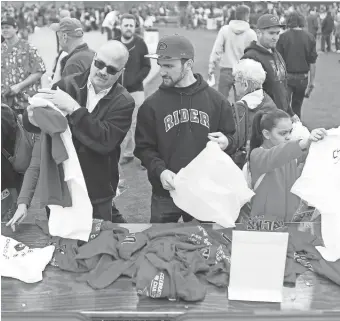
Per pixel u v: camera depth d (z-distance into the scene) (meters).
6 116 2.51
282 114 2.49
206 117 2.61
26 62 4.61
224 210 2.27
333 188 2.12
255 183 2.46
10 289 1.91
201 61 13.68
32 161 2.39
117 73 2.41
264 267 1.84
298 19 6.04
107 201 2.72
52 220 2.17
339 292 1.90
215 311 1.76
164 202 2.74
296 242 2.21
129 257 2.06
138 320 1.76
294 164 2.46
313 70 6.99
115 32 10.73
